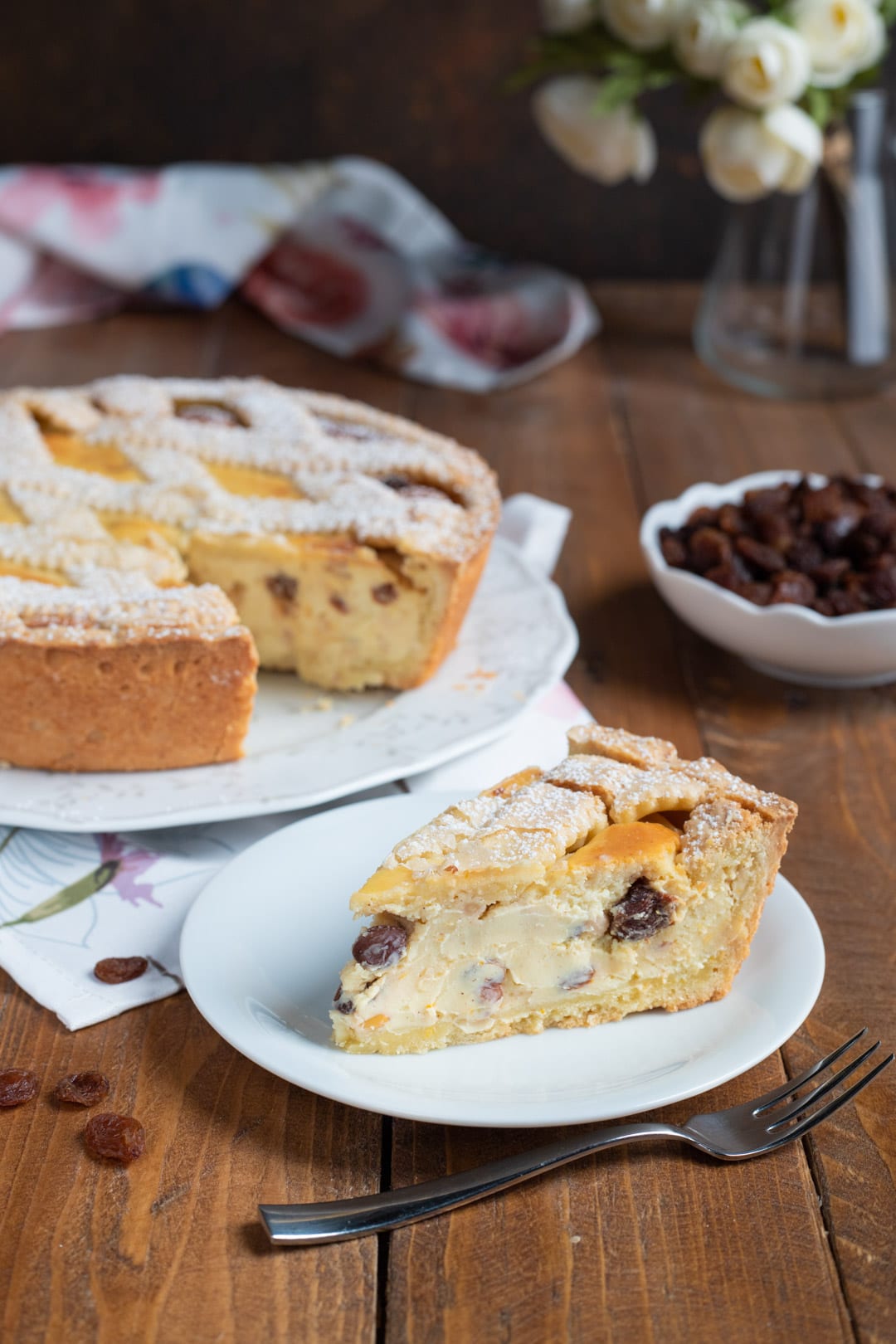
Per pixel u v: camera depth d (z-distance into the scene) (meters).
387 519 0.83
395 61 1.40
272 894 0.67
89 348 1.26
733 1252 0.58
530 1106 0.59
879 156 1.13
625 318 1.39
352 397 1.20
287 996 0.64
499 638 0.85
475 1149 0.61
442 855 0.65
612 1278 0.58
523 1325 0.56
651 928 0.65
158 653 0.74
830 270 1.18
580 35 1.15
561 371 1.26
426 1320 0.56
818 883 0.73
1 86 1.40
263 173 1.35
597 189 1.45
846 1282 0.58
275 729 0.80
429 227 1.37
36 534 0.82
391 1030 0.63
